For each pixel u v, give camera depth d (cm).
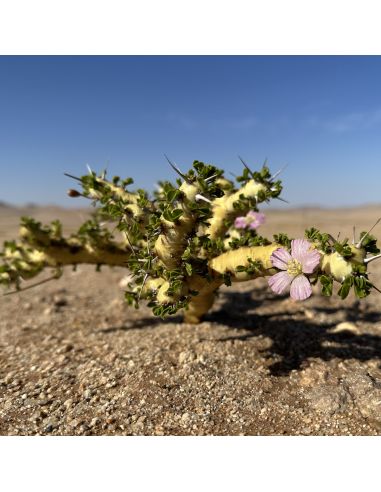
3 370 26
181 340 28
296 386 23
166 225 20
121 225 23
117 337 31
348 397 21
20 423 20
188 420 20
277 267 19
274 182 24
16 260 30
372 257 17
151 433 19
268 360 25
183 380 23
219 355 26
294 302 37
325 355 26
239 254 22
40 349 30
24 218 28
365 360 25
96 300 44
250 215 29
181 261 22
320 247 19
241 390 22
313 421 20
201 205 20
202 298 29
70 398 22
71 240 30
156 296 24
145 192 25
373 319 33
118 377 24
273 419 20
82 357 27
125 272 58
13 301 44
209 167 19
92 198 25
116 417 20
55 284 52
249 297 39
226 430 19
